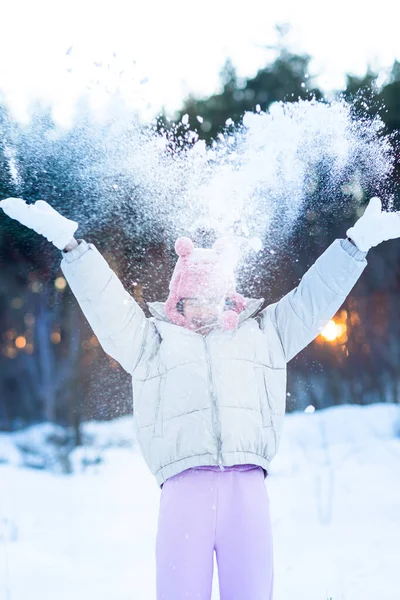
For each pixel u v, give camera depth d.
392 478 6.12
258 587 2.35
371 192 3.65
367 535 4.53
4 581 3.76
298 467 6.65
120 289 2.58
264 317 2.74
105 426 8.45
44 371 8.85
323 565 3.96
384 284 9.84
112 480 6.43
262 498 2.44
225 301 2.76
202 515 2.37
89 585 3.71
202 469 2.42
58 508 5.46
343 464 6.70
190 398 2.46
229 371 2.51
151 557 4.20
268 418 2.57
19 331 10.77
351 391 9.39
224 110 7.72
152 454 2.48
